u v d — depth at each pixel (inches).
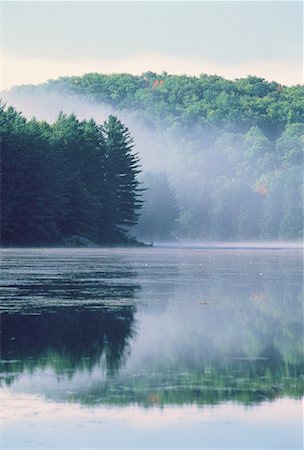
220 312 2516.0
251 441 1235.9
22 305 2667.3
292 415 1346.0
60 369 1653.5
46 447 1209.4
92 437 1245.7
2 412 1349.7
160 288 3282.5
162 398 1432.1
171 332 2117.4
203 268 4781.0
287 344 1941.4
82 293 3063.5
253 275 4111.7
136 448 1211.2
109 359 1756.9
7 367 1670.8
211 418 1332.4
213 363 1716.3
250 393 1466.5
